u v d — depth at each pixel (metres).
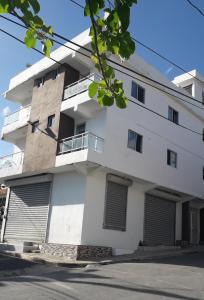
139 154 21.33
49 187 21.17
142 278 12.20
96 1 3.59
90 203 18.91
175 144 24.61
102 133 19.58
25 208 22.45
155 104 23.48
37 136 21.91
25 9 3.83
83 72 22.06
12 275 13.14
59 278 11.99
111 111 20.05
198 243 26.69
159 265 15.70
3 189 28.66
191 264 16.47
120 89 4.41
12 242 22.28
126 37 3.80
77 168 18.80
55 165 19.69
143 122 22.17
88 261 16.55
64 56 21.03
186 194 24.72
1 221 26.16
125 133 20.69
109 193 20.03
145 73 22.64
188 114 26.70
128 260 17.36
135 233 21.16
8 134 25.45
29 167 21.56
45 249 19.30
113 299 9.05
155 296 9.48
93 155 18.36
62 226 19.52
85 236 18.38
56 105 21.27
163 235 23.30
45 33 4.32
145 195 22.45
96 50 4.13
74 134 21.14
